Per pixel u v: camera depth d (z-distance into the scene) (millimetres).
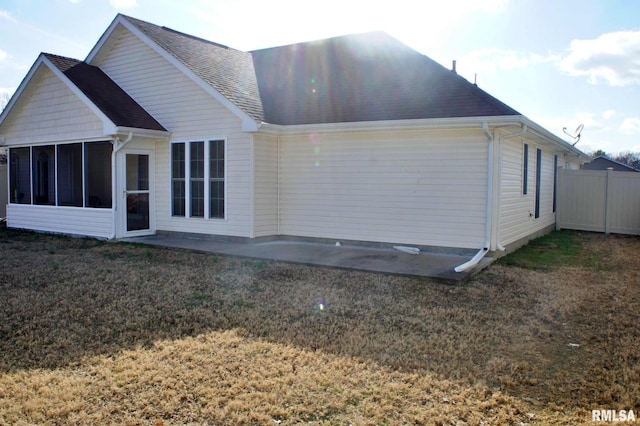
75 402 3414
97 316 5484
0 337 4801
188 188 11570
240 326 5164
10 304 5957
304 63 13711
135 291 6656
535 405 3445
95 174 11906
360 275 7715
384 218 10094
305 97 11836
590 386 3732
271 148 11031
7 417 3215
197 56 12375
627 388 3670
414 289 6844
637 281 7617
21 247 10750
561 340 4816
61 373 3922
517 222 10742
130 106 11945
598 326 5277
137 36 11961
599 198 15094
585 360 4281
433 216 9578
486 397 3549
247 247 10211
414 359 4254
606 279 7754
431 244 9625
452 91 10016
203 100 11164
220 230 11148
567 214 15656
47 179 13180
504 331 5051
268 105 11672
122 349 4461
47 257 9375
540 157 12961
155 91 12000
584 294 6699
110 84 12531
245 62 14344
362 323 5293
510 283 7289
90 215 12062
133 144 11617
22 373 3914
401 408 3371
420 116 9328
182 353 4348
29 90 12922
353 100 11008
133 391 3600
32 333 4883
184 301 6160
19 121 13602
